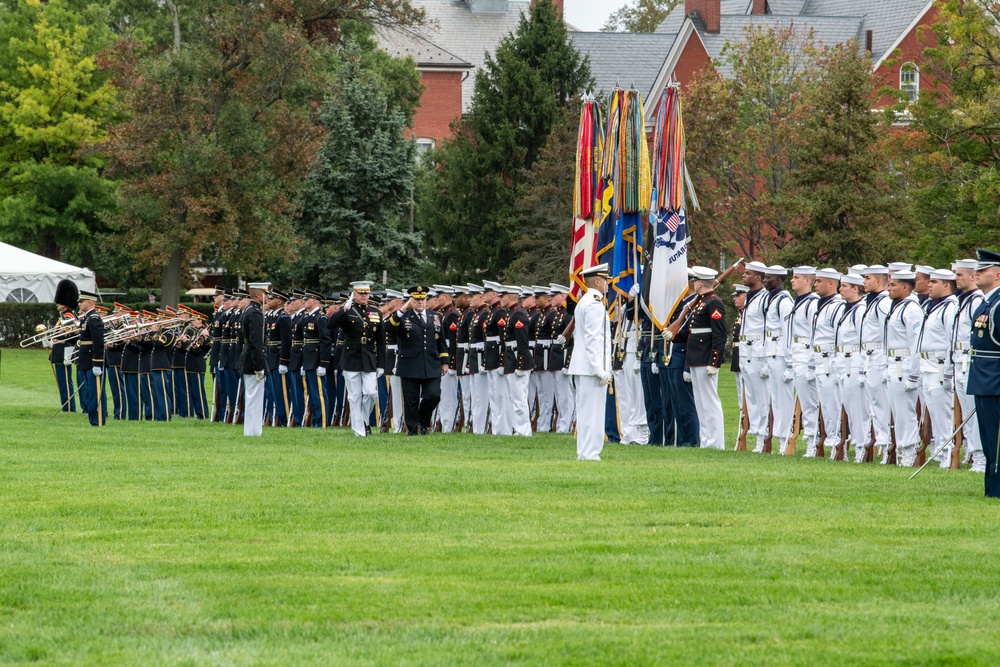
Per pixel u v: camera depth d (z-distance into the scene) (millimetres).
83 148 118312
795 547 23062
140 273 159375
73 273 123375
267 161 115250
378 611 18703
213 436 48594
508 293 53312
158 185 113750
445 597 19438
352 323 50844
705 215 104625
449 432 55219
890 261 86062
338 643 17094
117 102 128875
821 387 43906
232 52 117062
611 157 50344
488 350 52906
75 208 141250
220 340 60281
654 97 148000
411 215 131500
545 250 115062
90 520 26281
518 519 26172
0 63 145000
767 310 45625
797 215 88062
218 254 126875
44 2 157625
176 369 63094
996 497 29469
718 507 27656
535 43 125750
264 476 33438
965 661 16062
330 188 119438
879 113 93500
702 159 106375
